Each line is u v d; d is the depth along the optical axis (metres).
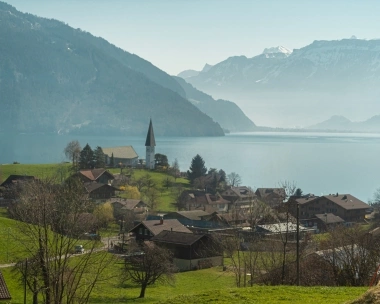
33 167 180.38
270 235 70.38
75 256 50.44
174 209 149.62
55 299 35.75
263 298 35.94
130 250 79.50
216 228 107.00
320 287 39.72
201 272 83.06
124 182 168.62
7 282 58.41
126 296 63.38
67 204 42.31
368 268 51.84
